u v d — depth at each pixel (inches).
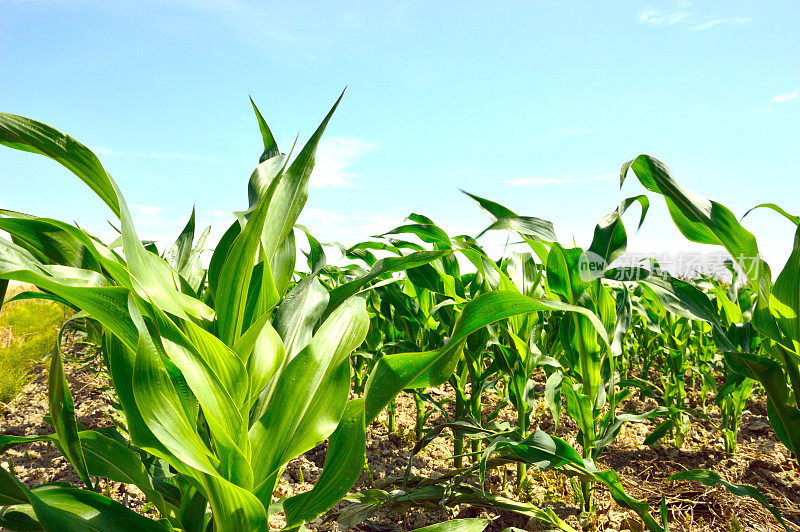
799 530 77.8
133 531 40.0
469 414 98.1
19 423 143.9
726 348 66.7
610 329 83.5
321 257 82.3
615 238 70.8
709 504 86.1
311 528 78.1
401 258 56.7
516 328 94.0
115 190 37.3
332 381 43.6
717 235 59.6
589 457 82.4
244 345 40.6
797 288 57.9
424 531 53.3
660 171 63.4
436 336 109.4
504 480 91.0
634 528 77.1
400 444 120.2
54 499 40.9
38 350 222.4
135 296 38.1
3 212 46.7
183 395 39.8
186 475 39.2
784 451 113.0
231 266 41.6
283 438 41.4
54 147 36.3
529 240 79.4
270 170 54.4
